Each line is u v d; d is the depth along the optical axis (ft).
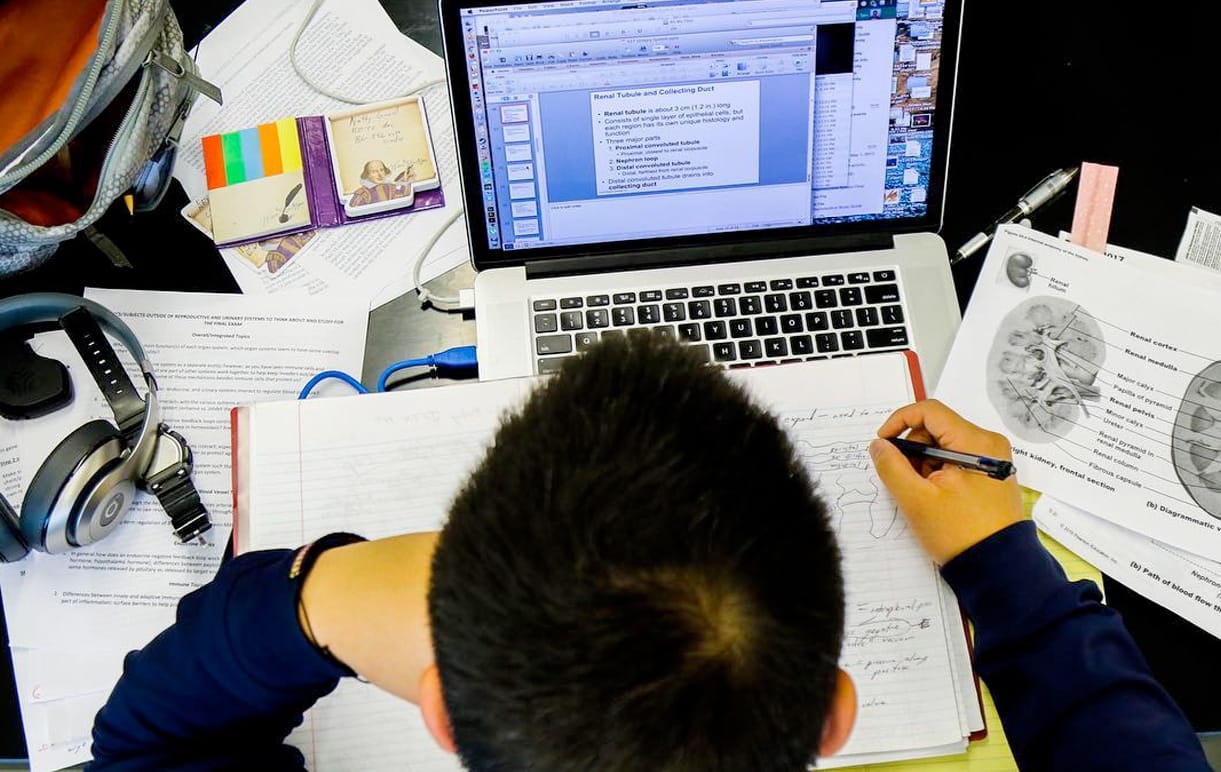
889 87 1.95
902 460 1.88
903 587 1.87
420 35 2.36
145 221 2.22
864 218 2.11
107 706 1.72
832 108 1.97
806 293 2.12
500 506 0.97
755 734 0.94
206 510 2.03
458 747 1.07
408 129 2.29
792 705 0.96
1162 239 2.23
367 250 2.24
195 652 1.58
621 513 0.93
